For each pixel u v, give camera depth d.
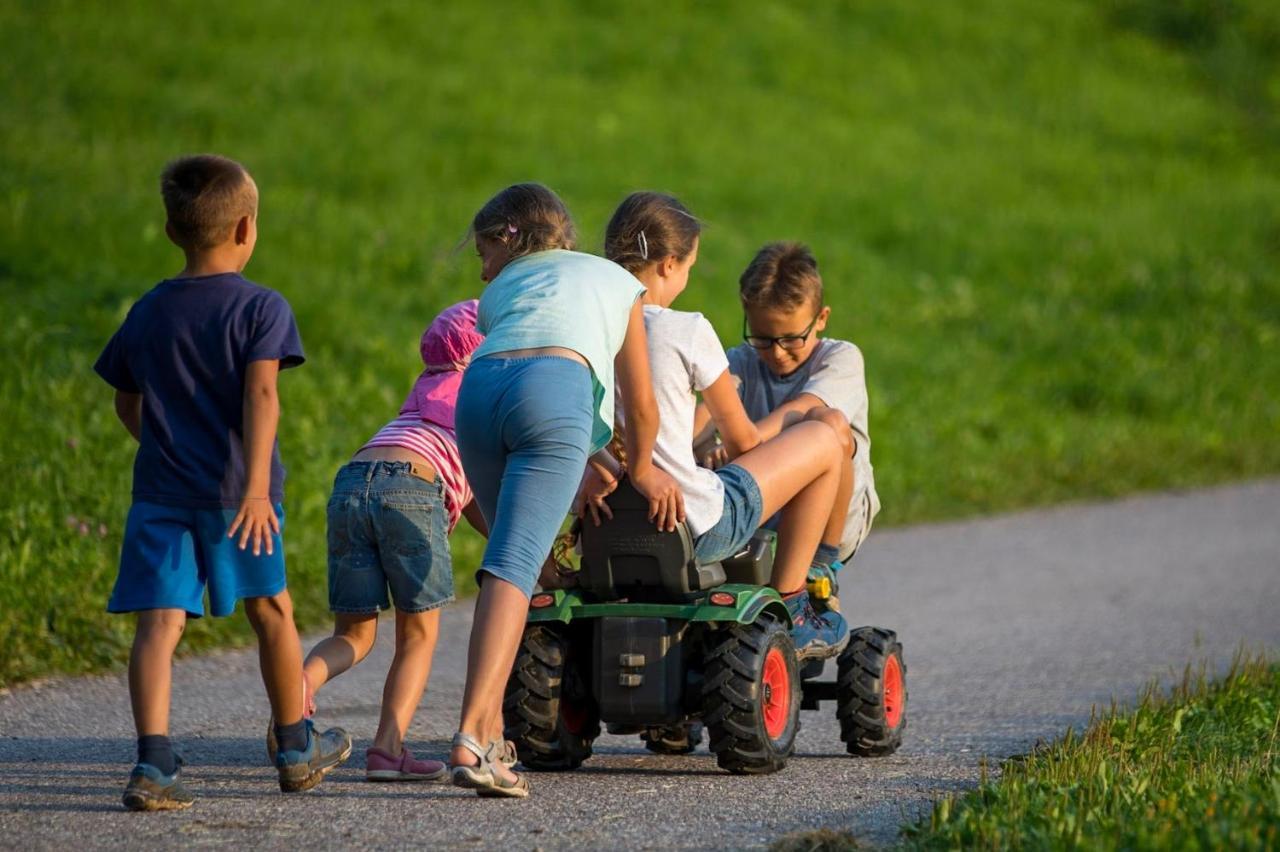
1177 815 13.62
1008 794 14.94
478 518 18.83
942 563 37.28
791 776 18.02
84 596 25.55
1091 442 52.84
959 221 76.56
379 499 17.22
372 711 22.00
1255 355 65.25
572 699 18.28
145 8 79.50
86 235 48.81
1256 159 97.25
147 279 46.62
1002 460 49.50
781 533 18.94
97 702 21.86
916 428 50.56
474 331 18.22
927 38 106.38
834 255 68.12
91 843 14.38
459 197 63.22
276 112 69.38
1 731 19.78
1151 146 96.38
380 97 74.38
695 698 17.89
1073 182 86.94
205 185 15.52
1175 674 25.81
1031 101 99.94
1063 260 74.00
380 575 17.48
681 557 17.20
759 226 69.00
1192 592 34.12
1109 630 29.88
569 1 98.06
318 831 14.93
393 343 46.66
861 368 20.56
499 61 84.62
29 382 35.19
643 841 14.75
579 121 77.69
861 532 20.75
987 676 25.53
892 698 19.80
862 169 81.06
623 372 16.73
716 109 85.31
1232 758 17.50
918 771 18.45
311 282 49.81
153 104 66.62
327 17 84.75
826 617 19.34
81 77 67.75
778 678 18.08
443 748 19.81
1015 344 63.09
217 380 15.21
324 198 60.03
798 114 87.62
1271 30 117.62
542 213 17.44
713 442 20.59
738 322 55.59
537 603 17.75
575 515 18.09
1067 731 20.02
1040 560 37.88
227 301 15.34
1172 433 55.50
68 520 27.77
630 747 20.28
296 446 36.00
